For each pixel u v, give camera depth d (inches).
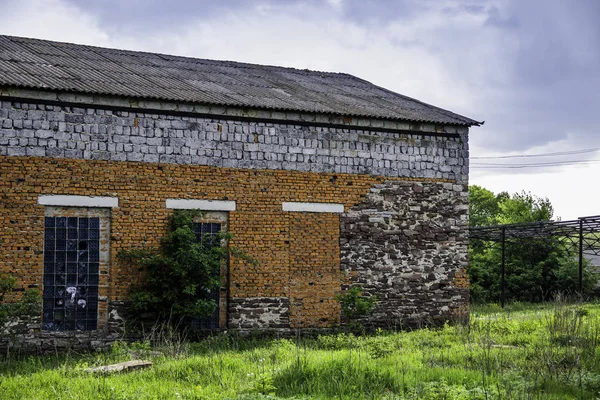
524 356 647.1
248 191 837.8
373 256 905.5
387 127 918.4
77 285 757.9
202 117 818.8
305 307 862.5
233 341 787.4
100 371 595.2
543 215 2034.9
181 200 802.2
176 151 802.8
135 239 778.8
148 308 778.8
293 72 1120.2
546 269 1716.3
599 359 621.0
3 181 722.8
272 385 526.0
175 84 861.2
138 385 546.3
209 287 786.8
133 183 780.0
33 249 732.7
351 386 521.7
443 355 660.7
